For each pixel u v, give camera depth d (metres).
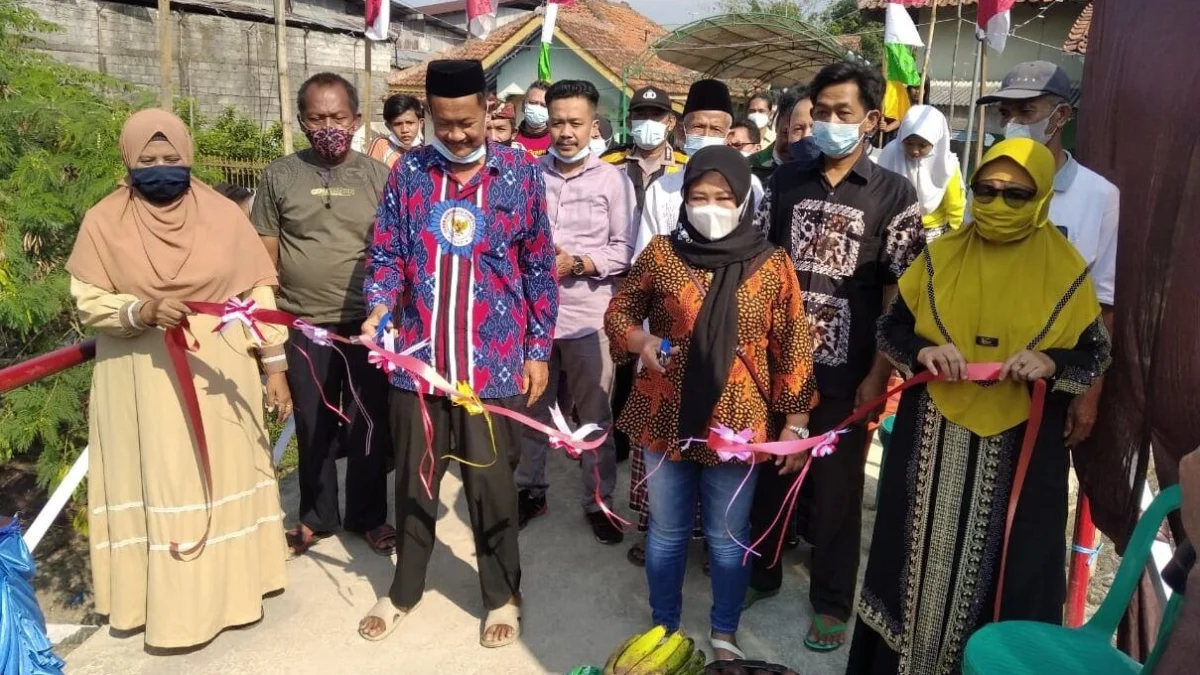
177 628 2.76
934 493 2.19
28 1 13.68
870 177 2.71
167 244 2.65
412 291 2.76
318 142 3.28
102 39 14.66
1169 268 1.98
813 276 2.74
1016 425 2.12
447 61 2.57
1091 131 2.51
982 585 2.17
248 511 2.92
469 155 2.67
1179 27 2.03
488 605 2.94
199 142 13.33
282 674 2.75
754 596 3.12
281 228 3.36
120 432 2.73
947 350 2.09
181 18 15.57
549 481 4.21
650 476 2.64
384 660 2.82
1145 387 2.08
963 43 13.54
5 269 6.88
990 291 2.13
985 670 1.78
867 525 3.81
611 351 2.66
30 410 7.22
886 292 2.74
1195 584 1.34
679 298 2.49
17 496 8.42
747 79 14.55
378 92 18.44
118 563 2.81
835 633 2.86
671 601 2.78
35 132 7.59
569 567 3.40
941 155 3.96
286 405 3.15
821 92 2.65
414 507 2.86
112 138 7.75
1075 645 1.86
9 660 2.06
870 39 19.56
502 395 2.78
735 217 2.44
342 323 3.38
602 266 3.57
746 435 2.33
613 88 15.14
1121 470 2.21
